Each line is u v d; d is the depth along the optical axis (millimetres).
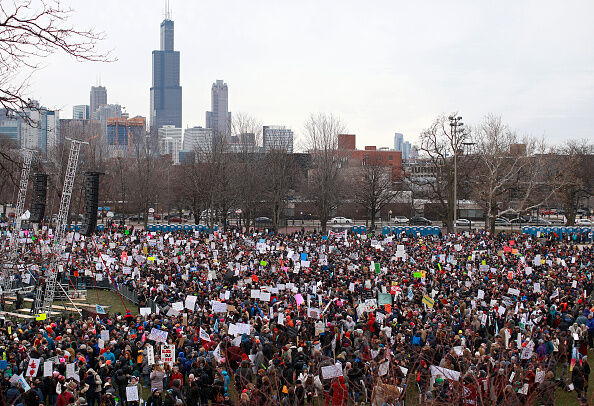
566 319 26047
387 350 19328
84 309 33250
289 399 16969
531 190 76375
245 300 28812
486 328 26328
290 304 28625
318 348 21078
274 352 21562
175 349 22625
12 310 35219
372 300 27078
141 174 91500
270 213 97125
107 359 20953
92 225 33969
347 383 17016
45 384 19141
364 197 84312
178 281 36031
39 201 37688
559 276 36188
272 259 43375
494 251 49938
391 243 53062
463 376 15039
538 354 21047
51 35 9734
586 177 97062
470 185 87562
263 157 86938
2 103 10070
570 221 83188
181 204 98750
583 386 19594
